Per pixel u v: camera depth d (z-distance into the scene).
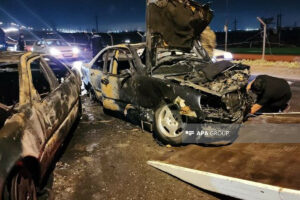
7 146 2.18
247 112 4.49
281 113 5.12
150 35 4.53
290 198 2.46
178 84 4.00
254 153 3.59
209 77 4.07
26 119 2.61
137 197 2.96
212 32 9.59
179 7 4.55
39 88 4.13
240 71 4.49
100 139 4.53
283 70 11.67
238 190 2.79
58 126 3.48
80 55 17.34
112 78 5.07
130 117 4.88
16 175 2.26
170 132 4.12
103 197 2.96
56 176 3.38
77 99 4.89
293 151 3.54
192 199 2.93
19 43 16.12
